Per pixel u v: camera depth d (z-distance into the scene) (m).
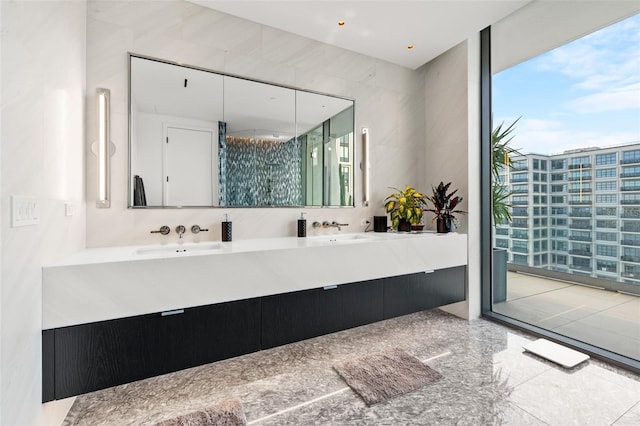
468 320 2.88
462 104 2.95
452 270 2.76
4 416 0.96
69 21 1.58
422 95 3.37
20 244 1.07
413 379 1.84
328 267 2.05
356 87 2.95
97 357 1.39
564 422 1.46
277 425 1.45
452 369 1.97
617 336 2.09
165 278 1.54
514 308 2.82
